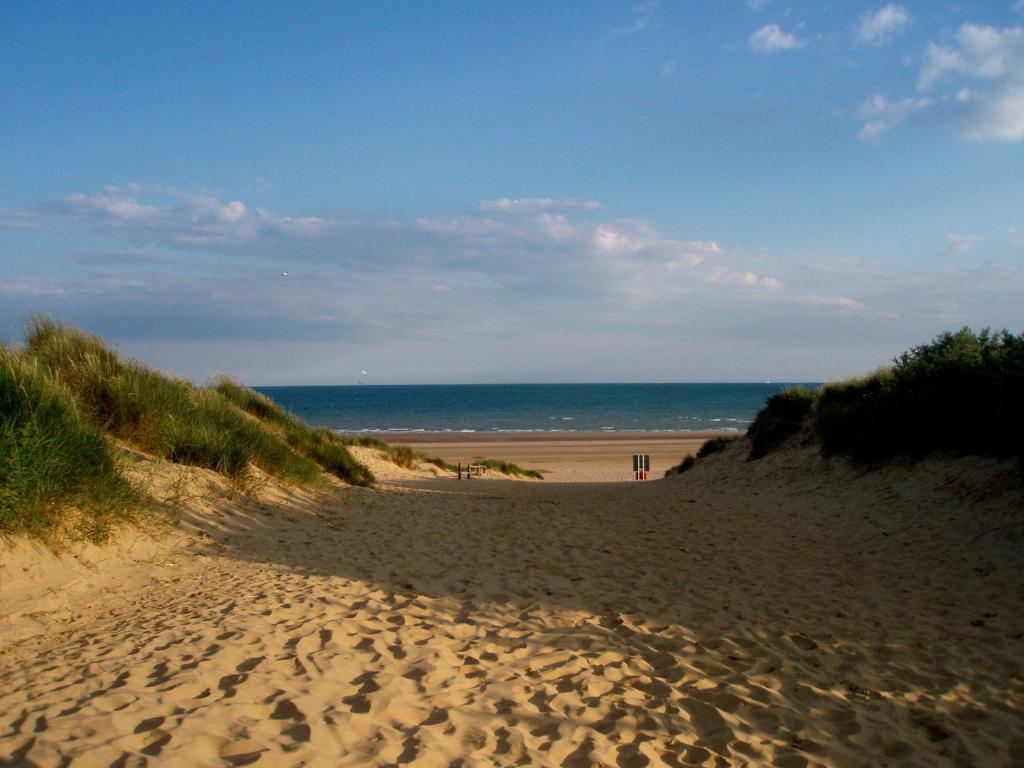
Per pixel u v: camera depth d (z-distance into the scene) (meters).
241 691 3.64
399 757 3.12
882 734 3.80
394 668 4.27
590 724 3.75
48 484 5.79
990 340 13.84
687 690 4.32
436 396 172.75
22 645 4.35
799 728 3.86
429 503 13.56
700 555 8.66
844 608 6.25
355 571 6.98
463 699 3.92
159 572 6.23
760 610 6.17
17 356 7.82
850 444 14.90
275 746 3.07
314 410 112.69
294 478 11.72
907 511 10.75
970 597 6.51
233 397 15.90
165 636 4.52
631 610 6.08
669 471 26.31
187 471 9.10
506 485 20.72
